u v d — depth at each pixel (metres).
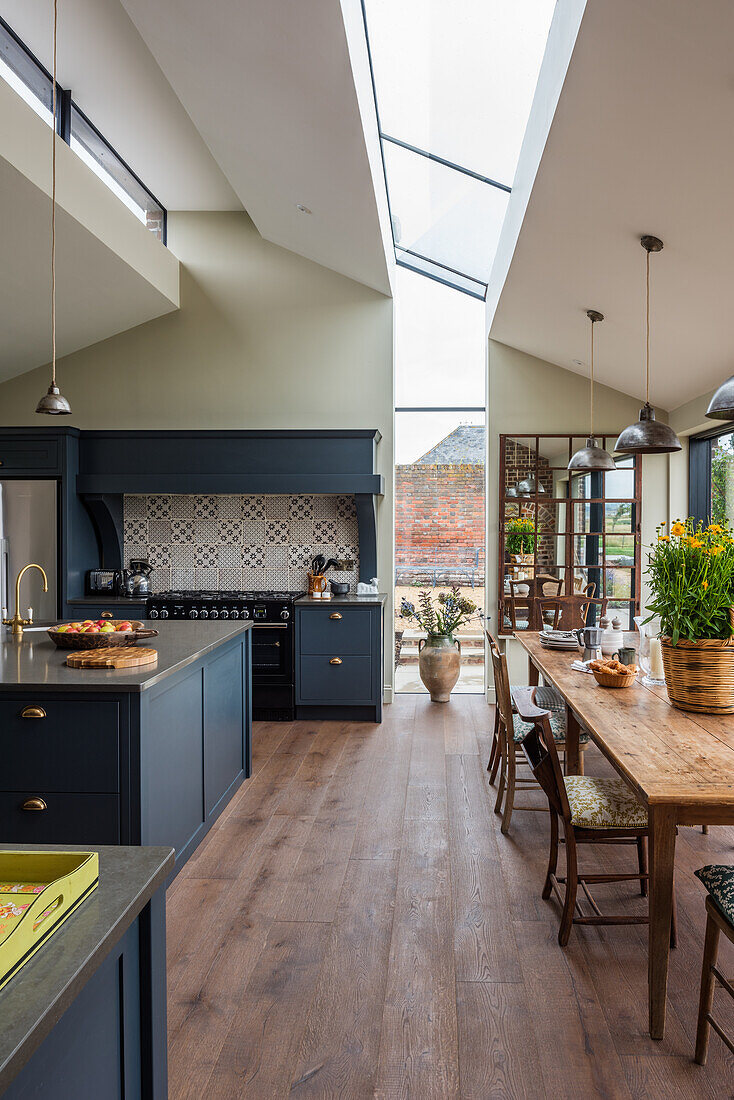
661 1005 2.03
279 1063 1.96
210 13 3.02
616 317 4.46
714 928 1.91
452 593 6.34
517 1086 1.87
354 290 6.08
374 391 6.07
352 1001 2.22
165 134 4.84
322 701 5.59
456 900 2.85
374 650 5.55
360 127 3.54
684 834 3.48
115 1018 1.12
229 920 2.71
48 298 4.99
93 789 2.68
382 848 3.33
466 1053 1.99
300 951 2.50
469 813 3.75
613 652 3.73
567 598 5.96
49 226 4.14
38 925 0.98
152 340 6.13
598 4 2.21
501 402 6.05
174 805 3.05
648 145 2.77
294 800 3.95
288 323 6.11
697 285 3.65
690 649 2.70
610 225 3.46
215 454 5.68
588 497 5.96
